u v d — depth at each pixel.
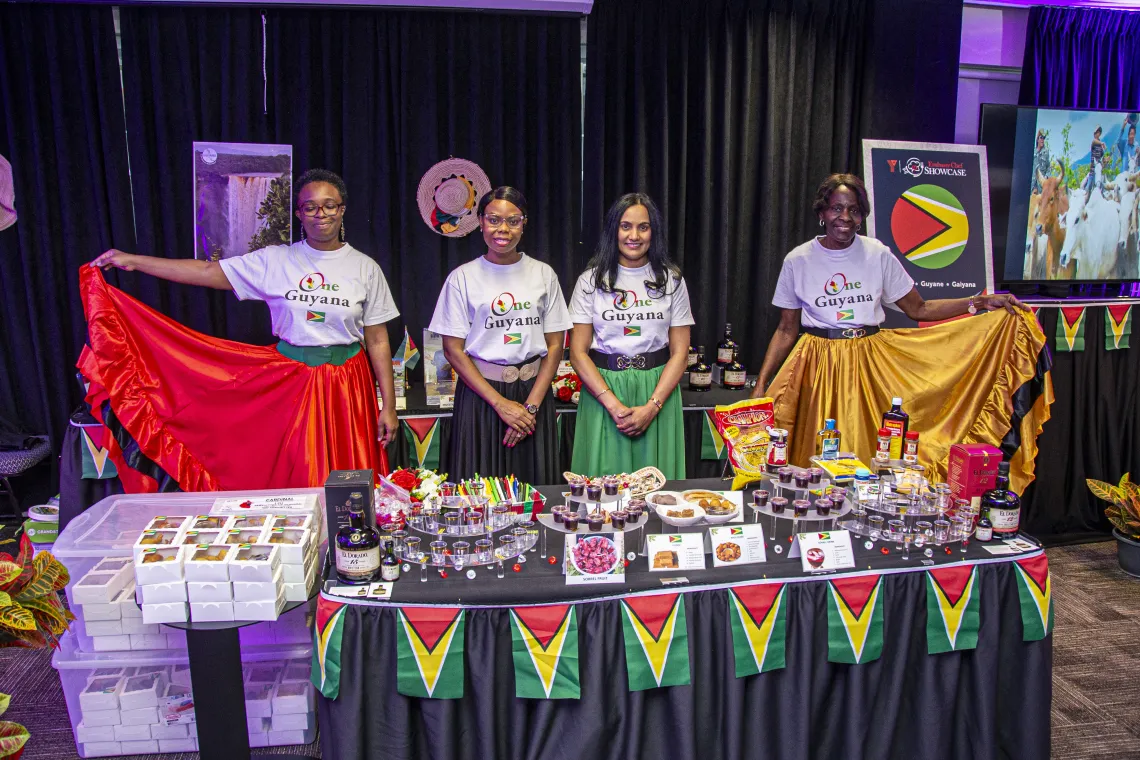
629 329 3.13
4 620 1.92
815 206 3.37
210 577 2.02
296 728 2.54
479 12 3.86
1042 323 4.06
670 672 2.10
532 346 3.13
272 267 3.17
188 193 3.88
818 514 2.29
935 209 3.97
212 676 2.08
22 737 1.87
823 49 4.21
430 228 4.04
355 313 3.21
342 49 3.84
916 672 2.29
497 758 2.15
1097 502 4.33
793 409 3.56
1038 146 4.21
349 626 2.04
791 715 2.21
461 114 4.00
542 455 3.24
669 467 3.26
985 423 3.34
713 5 4.07
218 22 3.75
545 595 2.06
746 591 2.12
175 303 3.97
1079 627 3.37
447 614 2.03
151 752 2.55
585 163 4.12
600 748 2.15
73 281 3.94
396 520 2.23
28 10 3.67
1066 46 4.54
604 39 3.99
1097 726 2.72
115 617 2.41
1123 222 4.35
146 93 3.77
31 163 3.85
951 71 4.28
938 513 2.34
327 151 3.93
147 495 2.69
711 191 4.24
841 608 2.16
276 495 2.67
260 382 3.18
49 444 4.08
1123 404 4.29
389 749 2.11
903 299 3.52
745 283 4.41
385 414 3.34
